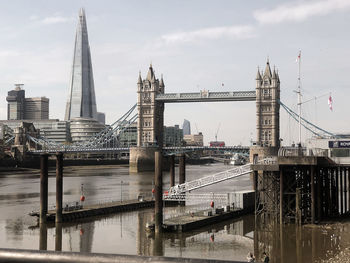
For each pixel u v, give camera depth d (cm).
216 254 5259
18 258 490
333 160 6850
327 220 7256
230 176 8912
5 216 8181
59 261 488
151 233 6538
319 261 4816
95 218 7925
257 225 7075
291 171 7238
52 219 7438
